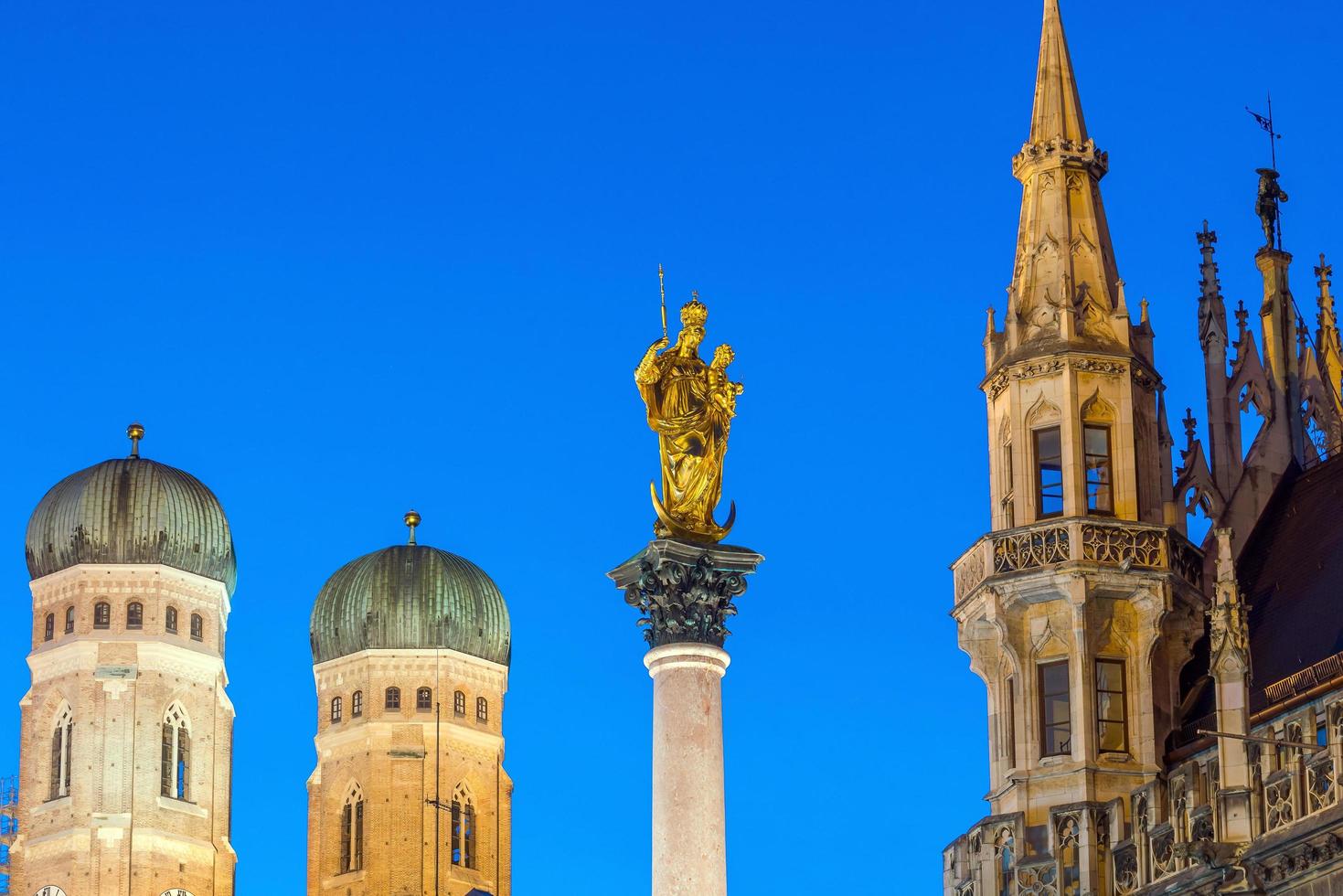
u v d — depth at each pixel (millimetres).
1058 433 79500
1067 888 75562
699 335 63375
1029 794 77125
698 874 59375
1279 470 83438
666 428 62500
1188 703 77750
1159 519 79750
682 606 61156
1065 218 81750
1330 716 68750
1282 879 69312
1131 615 77875
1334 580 75750
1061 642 77625
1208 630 79250
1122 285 80625
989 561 78688
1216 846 70625
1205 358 84375
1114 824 75250
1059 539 77875
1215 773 72250
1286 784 69625
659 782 60219
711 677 60875
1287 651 75062
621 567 62281
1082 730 76500
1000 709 78562
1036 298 81062
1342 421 85750
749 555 62188
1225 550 73188
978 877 77562
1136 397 80062
